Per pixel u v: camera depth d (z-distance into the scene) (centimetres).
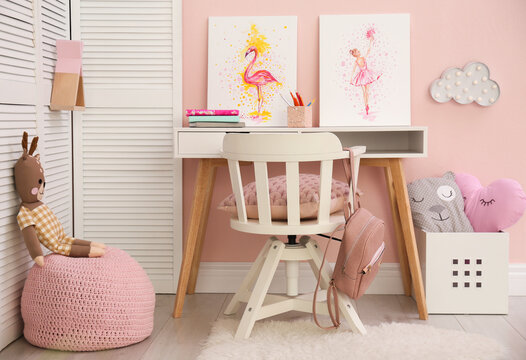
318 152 216
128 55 293
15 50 227
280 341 223
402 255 288
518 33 288
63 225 283
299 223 222
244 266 301
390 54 288
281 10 292
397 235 286
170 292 300
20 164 224
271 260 232
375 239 217
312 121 294
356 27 289
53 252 233
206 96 296
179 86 294
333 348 213
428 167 295
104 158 297
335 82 290
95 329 216
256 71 291
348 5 290
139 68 294
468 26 289
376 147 296
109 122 296
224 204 240
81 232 299
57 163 273
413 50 291
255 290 230
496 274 262
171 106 294
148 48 293
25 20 234
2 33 215
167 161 296
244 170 300
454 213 271
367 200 297
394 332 231
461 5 288
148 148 296
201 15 294
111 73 294
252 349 214
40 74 249
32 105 242
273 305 233
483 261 261
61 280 216
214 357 208
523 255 294
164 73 294
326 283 237
